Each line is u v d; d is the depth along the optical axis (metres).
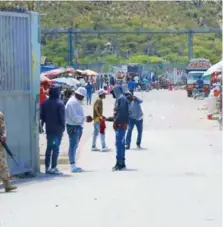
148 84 144.50
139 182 23.52
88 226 16.16
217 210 18.09
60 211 18.09
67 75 91.25
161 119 59.50
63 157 33.62
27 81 25.66
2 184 23.58
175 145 37.91
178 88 158.88
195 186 22.39
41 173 26.94
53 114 26.41
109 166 29.45
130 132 35.97
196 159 31.31
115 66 165.25
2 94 24.39
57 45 197.88
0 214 17.81
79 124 27.72
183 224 16.36
